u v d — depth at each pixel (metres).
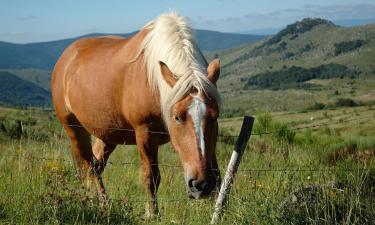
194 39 4.95
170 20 4.99
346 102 147.38
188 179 4.15
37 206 4.70
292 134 14.17
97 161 6.70
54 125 14.66
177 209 4.94
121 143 6.01
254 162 8.77
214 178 4.20
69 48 7.18
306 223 4.22
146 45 5.14
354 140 11.52
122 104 5.42
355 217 4.17
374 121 34.59
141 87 5.09
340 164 7.50
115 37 6.87
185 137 4.23
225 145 12.77
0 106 84.62
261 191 4.86
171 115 4.41
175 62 4.58
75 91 6.24
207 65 5.07
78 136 6.81
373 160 7.51
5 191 5.23
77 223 4.54
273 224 4.20
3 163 6.96
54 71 7.17
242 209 4.41
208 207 4.75
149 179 5.20
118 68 5.49
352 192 4.79
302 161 8.39
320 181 5.57
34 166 6.43
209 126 4.22
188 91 4.28
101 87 5.73
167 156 11.10
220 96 4.38
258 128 14.43
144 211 5.05
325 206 4.29
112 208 4.80
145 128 5.16
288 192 4.92
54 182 5.38
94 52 6.30
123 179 6.62
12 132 14.28
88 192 5.57
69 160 7.10
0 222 4.55
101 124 5.94
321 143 13.38
